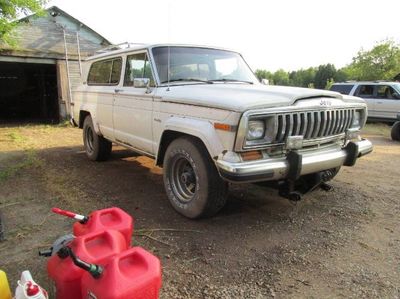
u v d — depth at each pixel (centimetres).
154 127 458
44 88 1764
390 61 3678
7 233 369
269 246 353
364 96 1466
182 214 415
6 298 207
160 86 454
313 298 274
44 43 1379
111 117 575
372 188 538
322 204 466
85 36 1466
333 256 336
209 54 520
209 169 376
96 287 191
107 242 229
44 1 1170
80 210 431
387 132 1255
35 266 307
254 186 529
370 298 274
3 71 1816
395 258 333
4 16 1098
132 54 520
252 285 289
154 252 338
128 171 616
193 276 301
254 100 338
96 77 647
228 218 417
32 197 476
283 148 360
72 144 900
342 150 425
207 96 373
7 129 1186
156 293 204
